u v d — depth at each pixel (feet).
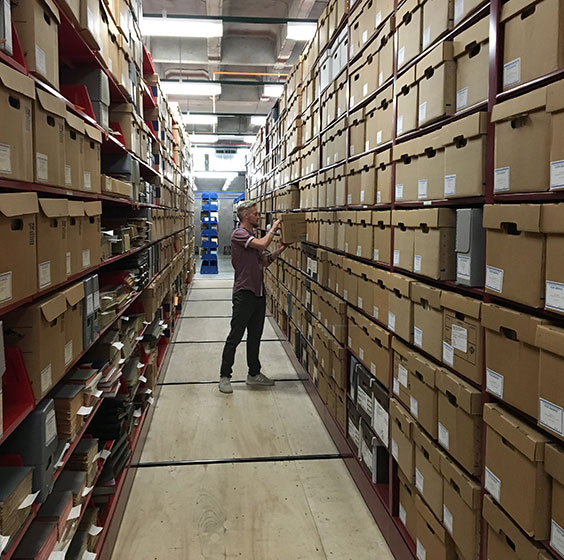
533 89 3.95
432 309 5.71
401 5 6.60
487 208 4.35
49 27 4.50
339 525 7.77
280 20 19.48
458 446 5.00
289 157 16.63
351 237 9.26
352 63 9.41
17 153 3.67
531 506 3.76
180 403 12.67
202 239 41.96
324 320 11.48
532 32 3.83
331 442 10.59
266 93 29.25
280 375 14.97
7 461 4.07
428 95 5.71
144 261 10.77
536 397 3.80
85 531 5.78
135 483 8.87
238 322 13.17
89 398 5.94
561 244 3.48
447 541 5.34
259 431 11.09
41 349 4.25
